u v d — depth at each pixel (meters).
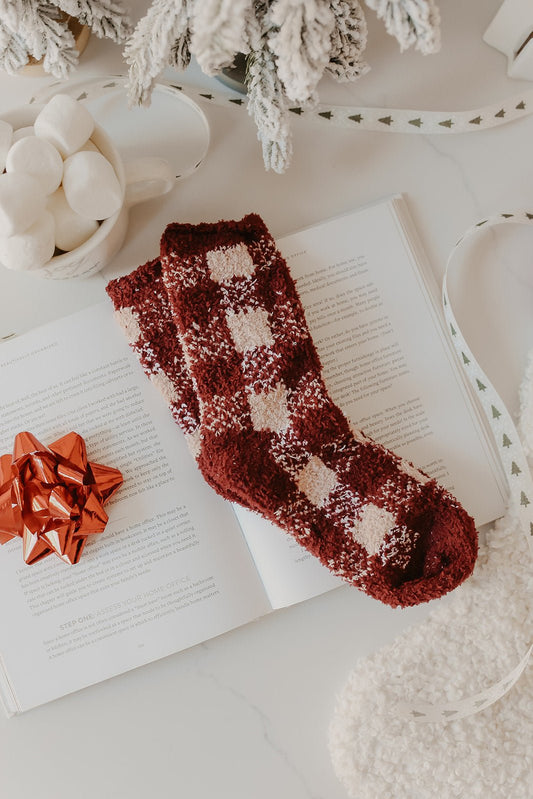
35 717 0.58
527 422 0.57
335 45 0.44
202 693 0.58
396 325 0.57
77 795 0.58
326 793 0.58
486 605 0.57
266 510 0.53
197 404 0.55
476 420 0.57
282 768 0.58
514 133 0.58
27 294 0.57
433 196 0.58
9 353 0.56
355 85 0.58
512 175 0.58
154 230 0.57
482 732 0.56
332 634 0.58
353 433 0.54
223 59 0.38
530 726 0.57
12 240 0.44
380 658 0.57
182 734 0.58
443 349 0.57
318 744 0.58
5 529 0.54
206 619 0.56
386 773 0.56
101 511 0.54
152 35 0.39
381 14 0.37
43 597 0.56
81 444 0.54
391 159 0.58
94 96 0.56
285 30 0.37
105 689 0.58
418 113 0.57
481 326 0.58
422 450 0.57
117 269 0.57
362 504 0.54
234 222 0.54
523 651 0.56
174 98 0.57
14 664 0.56
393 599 0.53
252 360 0.53
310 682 0.58
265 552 0.56
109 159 0.48
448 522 0.53
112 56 0.57
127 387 0.56
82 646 0.56
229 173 0.58
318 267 0.57
